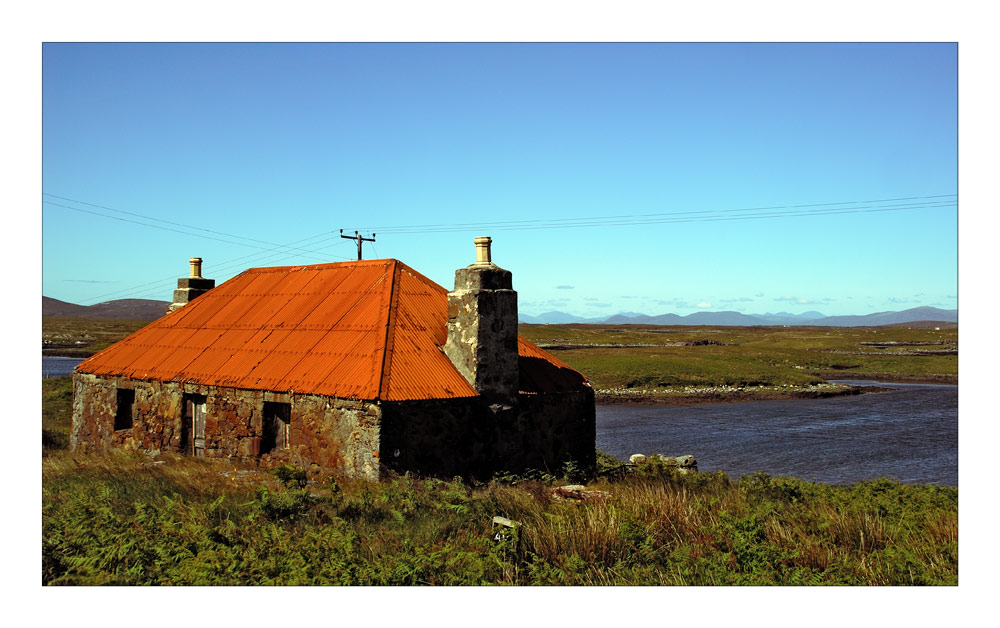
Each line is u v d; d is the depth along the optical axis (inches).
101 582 326.3
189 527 396.8
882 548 411.8
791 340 5157.5
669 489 552.1
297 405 652.7
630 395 2315.5
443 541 406.9
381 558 374.6
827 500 586.9
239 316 848.3
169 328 885.8
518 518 450.3
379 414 586.9
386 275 772.6
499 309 667.4
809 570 369.7
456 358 670.5
